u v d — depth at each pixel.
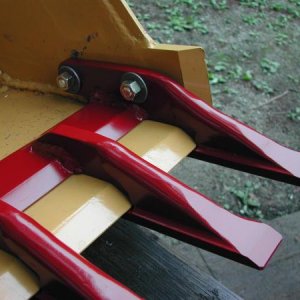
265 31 2.05
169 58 0.60
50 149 0.57
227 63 1.86
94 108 0.66
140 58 0.62
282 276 1.19
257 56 1.91
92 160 0.55
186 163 1.50
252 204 1.41
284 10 2.21
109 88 0.65
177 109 0.61
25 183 0.53
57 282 0.44
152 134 0.61
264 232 0.51
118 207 0.53
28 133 0.67
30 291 0.45
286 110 1.69
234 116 1.64
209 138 0.61
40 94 0.75
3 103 0.74
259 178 1.48
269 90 1.76
